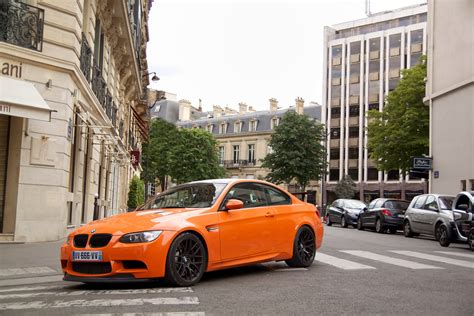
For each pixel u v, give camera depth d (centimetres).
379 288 689
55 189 1394
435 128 2688
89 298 617
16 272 855
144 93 4819
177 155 6681
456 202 1575
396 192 6862
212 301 593
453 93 2527
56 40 1409
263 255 810
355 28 7581
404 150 3186
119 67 2773
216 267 731
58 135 1409
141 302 586
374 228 2536
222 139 9150
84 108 1727
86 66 1698
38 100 1260
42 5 1393
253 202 822
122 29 2391
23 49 1322
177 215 712
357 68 7444
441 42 2678
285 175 5294
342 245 1391
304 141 5275
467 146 2380
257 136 8675
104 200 2411
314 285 708
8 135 1327
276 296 626
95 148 2031
